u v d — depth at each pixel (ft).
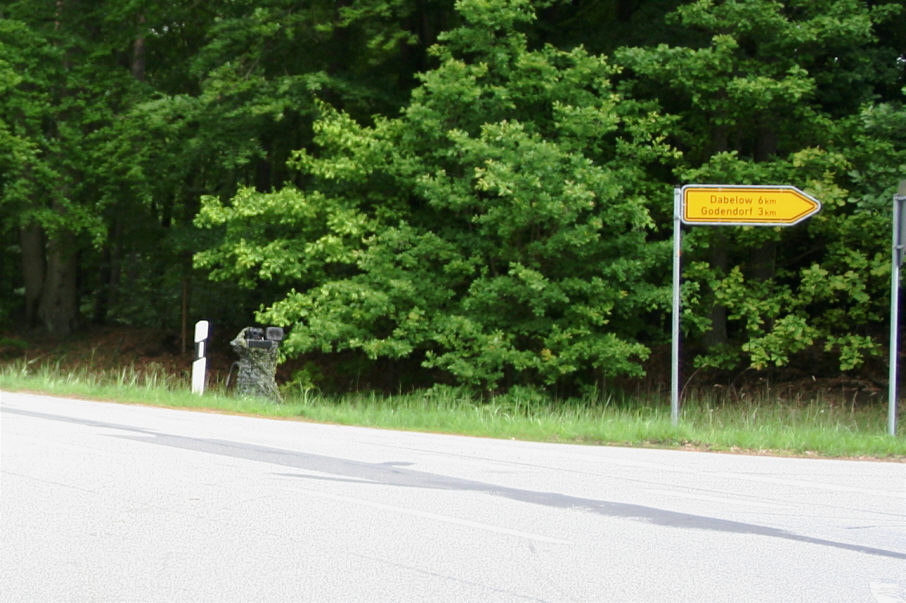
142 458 31.96
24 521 22.63
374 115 76.64
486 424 46.70
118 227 103.50
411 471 31.19
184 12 91.76
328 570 19.02
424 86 74.74
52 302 112.06
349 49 84.74
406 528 22.79
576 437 43.45
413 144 74.79
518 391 68.03
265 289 94.17
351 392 83.15
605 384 75.31
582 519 24.39
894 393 44.91
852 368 73.26
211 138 80.94
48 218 90.38
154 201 102.37
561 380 75.77
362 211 78.43
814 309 77.61
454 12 83.35
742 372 79.20
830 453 39.81
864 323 73.36
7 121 90.79
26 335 111.04
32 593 17.29
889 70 72.64
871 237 68.33
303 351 72.43
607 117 68.95
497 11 71.10
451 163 74.59
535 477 30.76
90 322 124.16
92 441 35.81
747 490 29.43
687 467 34.17
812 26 68.23
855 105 73.51
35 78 92.02
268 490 26.91
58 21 98.02
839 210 71.20
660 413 61.57
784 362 69.10
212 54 81.15
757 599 17.84
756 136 77.15
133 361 97.50
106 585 17.78
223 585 17.85
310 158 75.72
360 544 21.16
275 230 78.74
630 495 27.94
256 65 81.10
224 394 62.34
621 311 72.08
